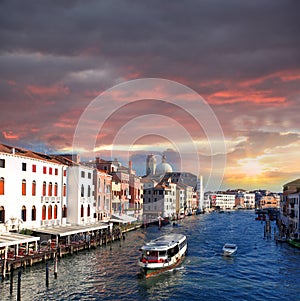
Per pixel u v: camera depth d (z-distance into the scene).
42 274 38.91
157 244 44.16
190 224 115.38
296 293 35.50
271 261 49.97
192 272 43.09
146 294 34.69
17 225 46.84
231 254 53.38
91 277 39.19
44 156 59.03
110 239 63.03
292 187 89.31
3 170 45.38
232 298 33.94
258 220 145.62
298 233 69.38
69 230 51.91
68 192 60.72
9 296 31.94
